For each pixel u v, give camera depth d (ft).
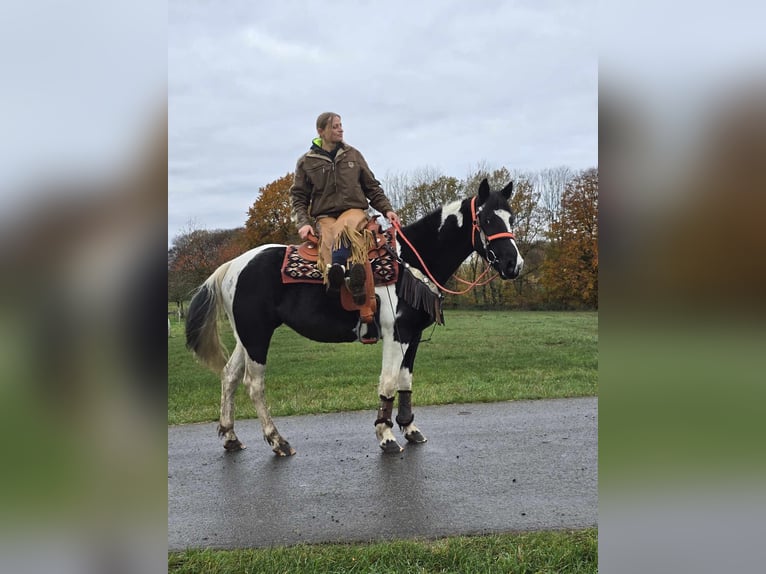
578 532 10.52
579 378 25.02
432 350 35.50
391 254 16.01
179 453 16.61
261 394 16.34
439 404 21.04
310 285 16.02
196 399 23.65
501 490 12.82
